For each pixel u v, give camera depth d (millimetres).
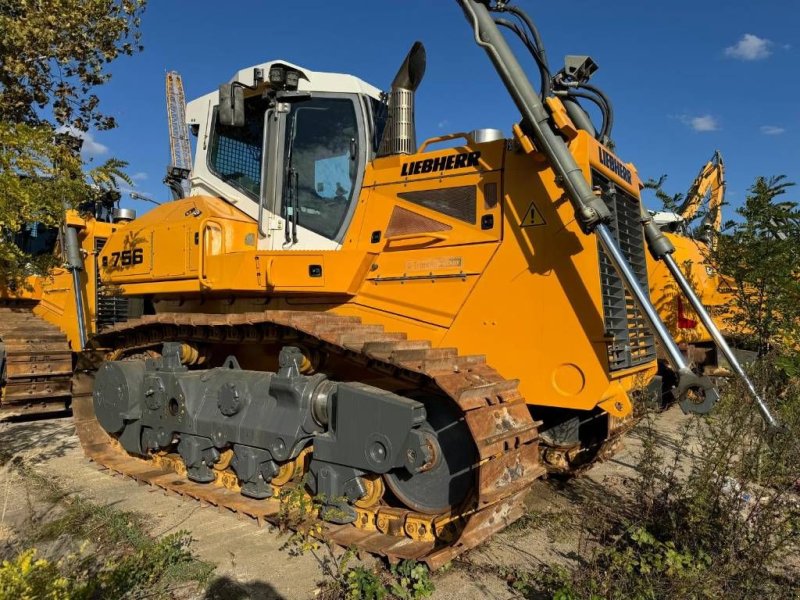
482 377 3922
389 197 4875
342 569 3543
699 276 7762
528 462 3902
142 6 7449
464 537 3604
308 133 5223
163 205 6195
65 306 9039
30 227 9203
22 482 5449
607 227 3947
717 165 9914
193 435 5125
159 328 5754
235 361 5234
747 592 3193
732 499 3689
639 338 4598
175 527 4441
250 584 3574
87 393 6402
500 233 4340
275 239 5191
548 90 4234
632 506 4727
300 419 4402
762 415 3725
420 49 4945
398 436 3883
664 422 7824
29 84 7082
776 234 5641
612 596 3184
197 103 6008
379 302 4777
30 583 2445
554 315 4094
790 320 5480
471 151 4547
